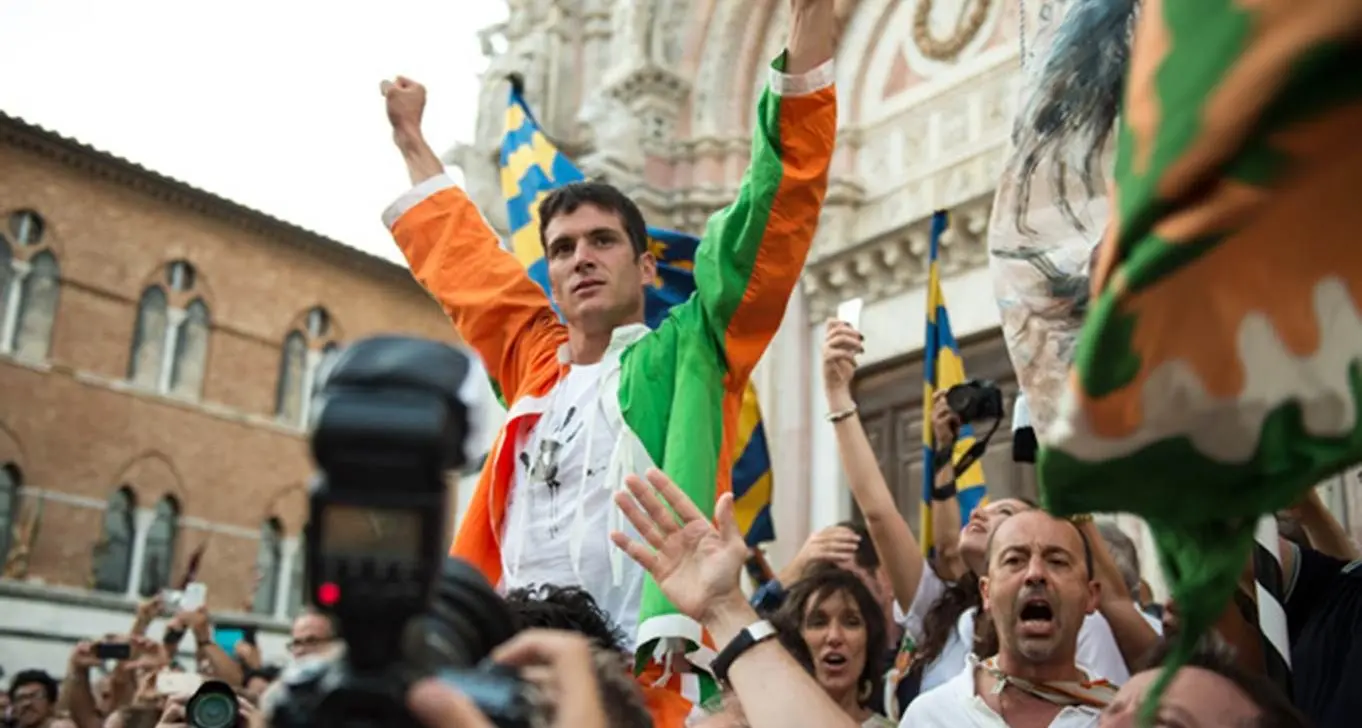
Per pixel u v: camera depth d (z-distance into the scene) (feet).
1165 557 4.22
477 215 13.85
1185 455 3.70
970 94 34.58
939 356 21.63
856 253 35.24
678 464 10.40
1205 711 6.66
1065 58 5.89
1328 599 9.72
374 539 2.91
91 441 88.53
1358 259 3.32
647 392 11.10
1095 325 3.41
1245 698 6.73
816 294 36.29
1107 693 11.47
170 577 90.89
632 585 10.74
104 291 90.33
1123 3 5.75
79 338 88.94
